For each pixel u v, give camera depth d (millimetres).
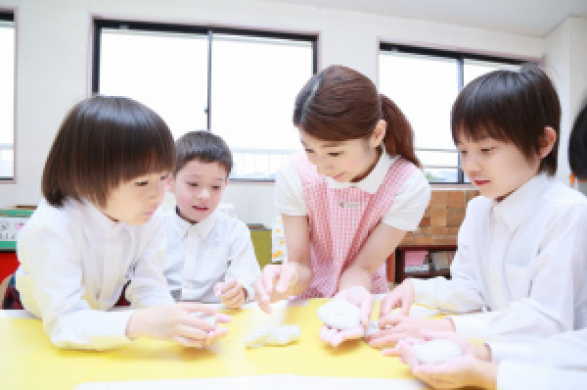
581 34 3059
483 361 443
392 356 528
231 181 2613
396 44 2936
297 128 702
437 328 585
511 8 2922
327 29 2752
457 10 2895
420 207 914
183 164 1158
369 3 2756
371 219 923
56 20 2428
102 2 2477
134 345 561
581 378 397
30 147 2408
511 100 558
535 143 576
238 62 2713
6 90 2461
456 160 3117
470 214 791
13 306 1006
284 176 967
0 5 2383
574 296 564
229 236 1252
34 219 613
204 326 533
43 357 517
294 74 2805
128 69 2584
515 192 633
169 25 2596
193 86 2645
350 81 688
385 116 891
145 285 796
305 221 972
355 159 716
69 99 2434
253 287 829
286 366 494
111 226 689
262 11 2664
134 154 560
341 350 550
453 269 835
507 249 666
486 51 3113
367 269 927
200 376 463
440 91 3109
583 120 422
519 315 567
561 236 564
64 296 582
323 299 812
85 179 574
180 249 1208
